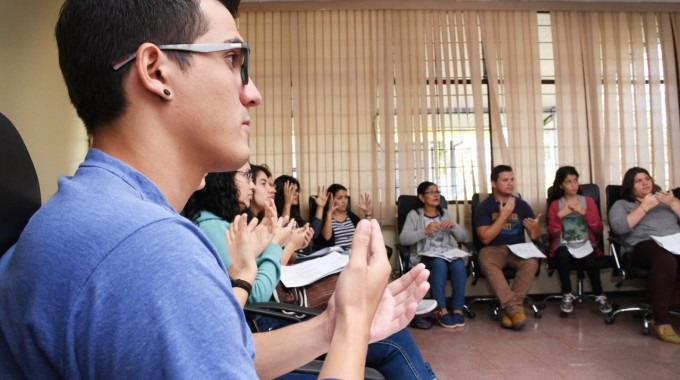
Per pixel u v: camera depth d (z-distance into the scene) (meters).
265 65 3.86
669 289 2.71
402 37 3.91
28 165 0.60
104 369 0.32
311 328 0.70
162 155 0.46
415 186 3.83
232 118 0.48
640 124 3.93
